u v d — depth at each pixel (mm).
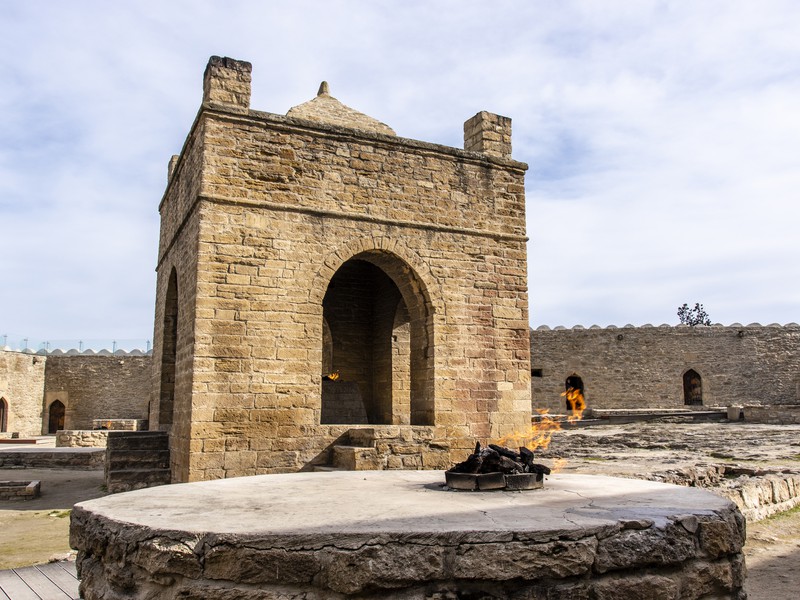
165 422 17547
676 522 4812
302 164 14500
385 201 15219
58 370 39219
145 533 4562
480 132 16859
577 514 4965
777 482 12523
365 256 15562
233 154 13891
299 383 13719
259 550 4277
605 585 4453
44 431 38625
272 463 13242
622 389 37062
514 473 6547
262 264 13789
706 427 29516
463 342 15523
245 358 13328
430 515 4988
